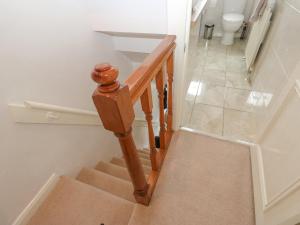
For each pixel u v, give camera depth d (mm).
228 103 2383
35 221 1192
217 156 1522
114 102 607
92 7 1484
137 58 2355
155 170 1339
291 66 1287
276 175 990
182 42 1266
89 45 1608
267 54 2051
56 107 1265
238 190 1282
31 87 1107
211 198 1234
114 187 1465
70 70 1424
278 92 1364
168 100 1446
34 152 1181
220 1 3871
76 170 1610
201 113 2240
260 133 1415
